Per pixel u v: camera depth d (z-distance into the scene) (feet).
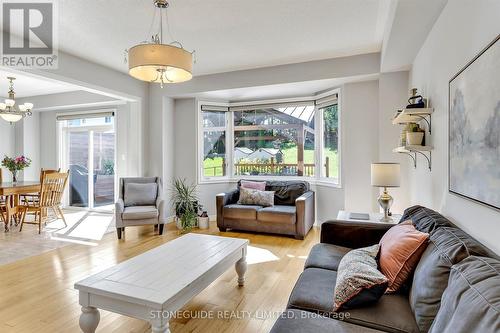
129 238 13.21
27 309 7.06
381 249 5.81
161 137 16.08
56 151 20.75
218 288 8.25
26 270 9.45
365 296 4.52
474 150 4.89
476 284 3.10
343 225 7.73
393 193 11.66
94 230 14.65
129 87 15.05
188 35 10.27
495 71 4.17
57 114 20.59
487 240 4.63
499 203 4.09
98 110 19.20
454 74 6.11
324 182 15.19
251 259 10.56
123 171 18.54
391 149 11.69
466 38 5.46
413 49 9.36
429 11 6.98
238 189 15.85
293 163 16.66
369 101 13.19
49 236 13.52
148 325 6.47
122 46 11.23
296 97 16.12
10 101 15.37
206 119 17.33
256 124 17.42
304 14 8.82
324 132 15.65
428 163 8.29
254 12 8.68
